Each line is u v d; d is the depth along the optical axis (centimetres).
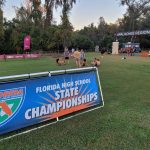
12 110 521
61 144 495
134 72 1750
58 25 5588
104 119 649
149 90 1062
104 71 1791
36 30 5500
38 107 573
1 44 5347
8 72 1764
